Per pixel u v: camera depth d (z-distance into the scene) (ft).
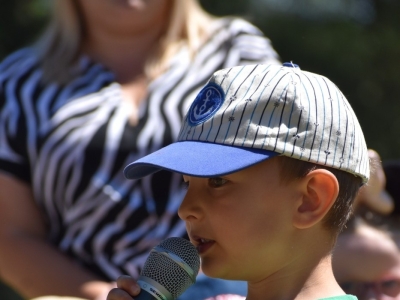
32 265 27.55
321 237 18.62
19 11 64.90
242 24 30.78
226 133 18.13
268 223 18.15
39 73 29.86
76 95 28.71
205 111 18.71
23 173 28.68
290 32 69.82
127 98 28.73
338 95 18.92
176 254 18.31
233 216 18.21
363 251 24.25
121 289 18.20
